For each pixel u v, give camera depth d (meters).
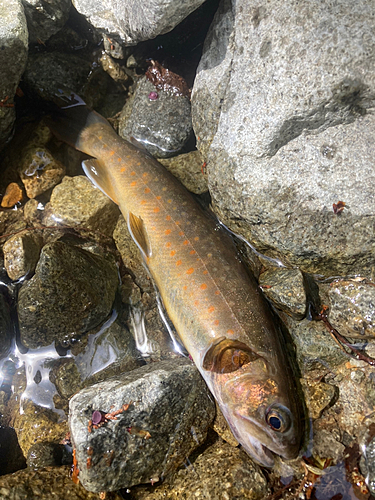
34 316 0.22
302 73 0.19
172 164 0.27
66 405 0.22
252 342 0.20
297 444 0.19
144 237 0.25
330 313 0.21
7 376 0.23
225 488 0.18
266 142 0.21
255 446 0.20
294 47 0.19
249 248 0.24
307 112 0.19
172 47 0.28
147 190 0.26
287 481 0.19
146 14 0.22
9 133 0.26
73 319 0.23
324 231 0.21
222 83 0.23
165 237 0.24
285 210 0.21
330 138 0.20
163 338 0.24
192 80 0.28
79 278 0.23
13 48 0.23
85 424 0.19
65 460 0.21
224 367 0.20
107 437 0.19
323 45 0.19
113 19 0.26
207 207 0.26
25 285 0.23
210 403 0.21
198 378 0.21
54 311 0.22
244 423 0.20
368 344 0.21
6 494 0.18
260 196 0.21
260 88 0.21
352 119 0.20
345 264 0.21
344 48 0.18
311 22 0.19
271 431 0.19
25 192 0.27
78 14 0.28
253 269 0.23
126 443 0.19
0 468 0.21
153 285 0.25
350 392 0.20
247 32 0.21
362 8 0.18
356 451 0.19
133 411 0.19
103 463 0.18
